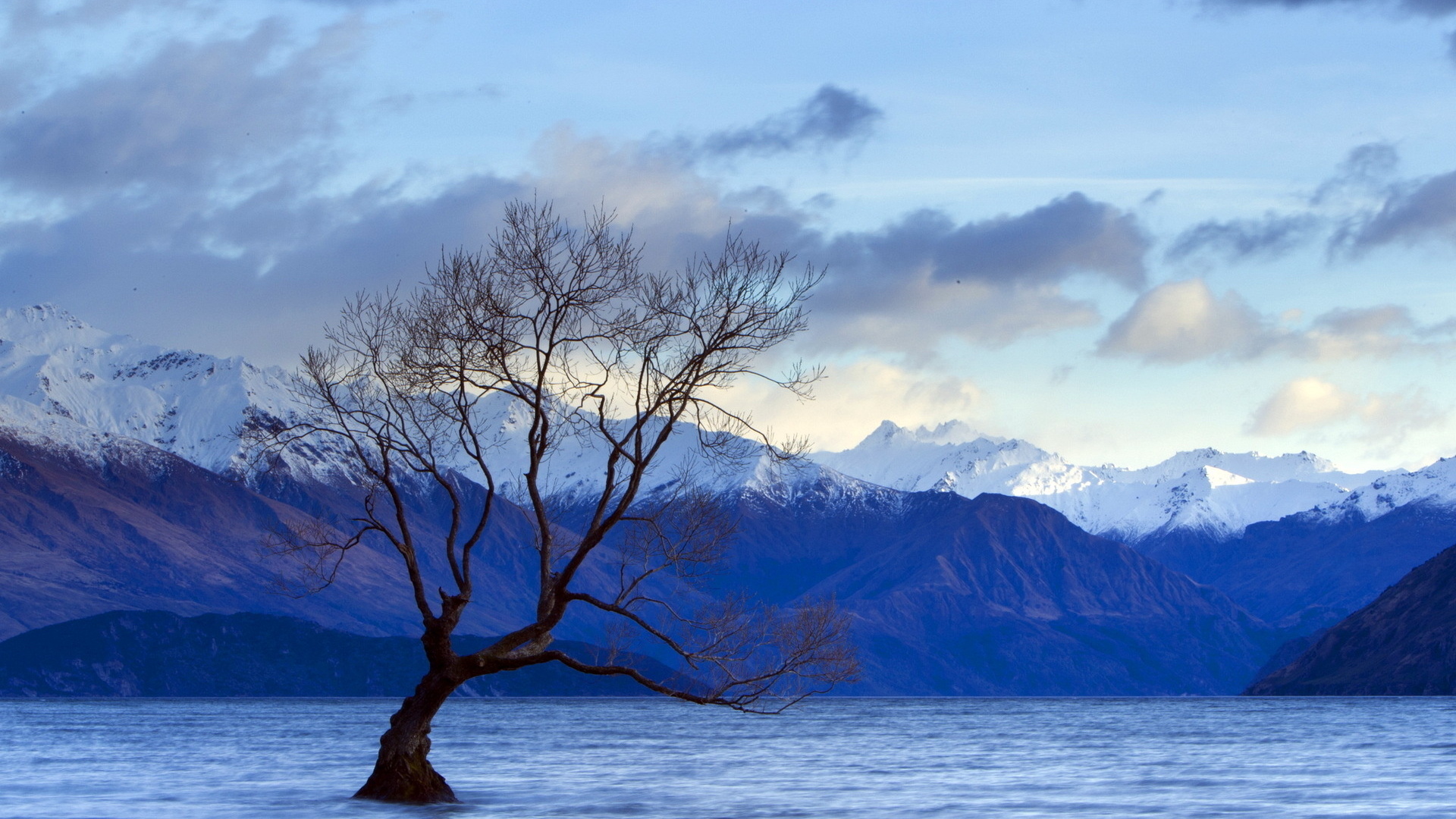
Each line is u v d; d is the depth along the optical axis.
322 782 68.50
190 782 68.81
